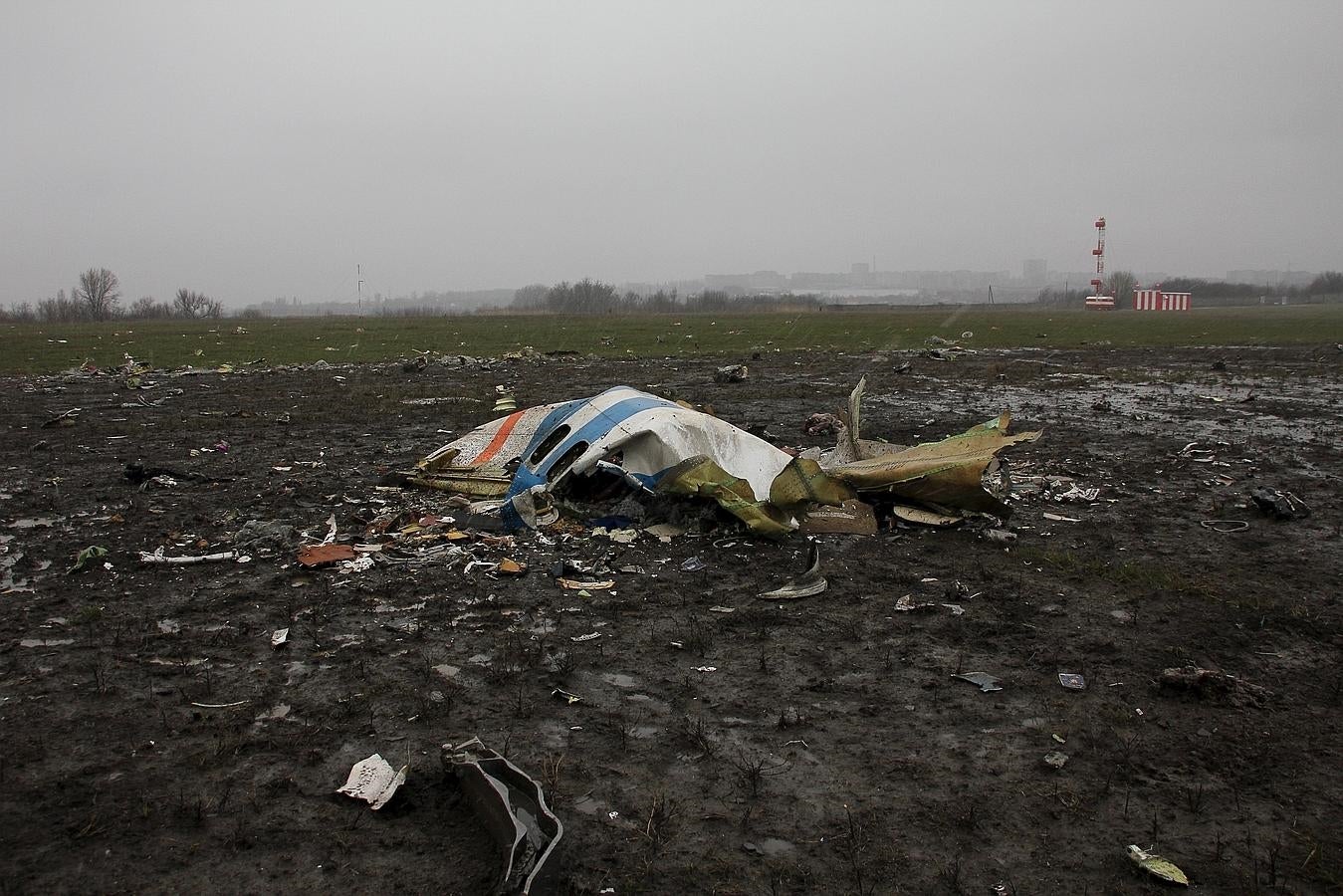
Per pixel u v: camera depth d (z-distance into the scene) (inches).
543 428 475.2
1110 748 211.6
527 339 1860.2
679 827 179.6
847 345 1670.8
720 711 229.0
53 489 477.4
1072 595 312.7
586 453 411.2
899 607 297.1
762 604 303.6
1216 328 2271.2
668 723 222.5
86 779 196.7
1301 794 193.5
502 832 170.1
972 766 203.6
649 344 1708.9
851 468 421.4
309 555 347.6
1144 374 1114.7
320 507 434.9
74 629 280.2
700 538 377.7
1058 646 269.1
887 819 182.9
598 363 1305.4
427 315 4192.9
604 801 188.5
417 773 199.5
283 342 1782.7
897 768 202.4
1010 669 254.1
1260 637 277.3
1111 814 185.6
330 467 536.7
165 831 178.2
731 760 205.5
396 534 384.5
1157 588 318.7
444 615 291.6
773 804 187.9
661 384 1011.9
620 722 222.4
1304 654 265.3
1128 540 383.9
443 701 232.5
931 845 174.9
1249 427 696.4
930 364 1270.9
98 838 175.9
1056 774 200.5
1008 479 476.1
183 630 279.1
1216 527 404.8
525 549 363.9
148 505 439.5
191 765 202.4
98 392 951.6
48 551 362.6
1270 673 252.4
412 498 453.7
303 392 938.1
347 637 273.4
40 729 218.1
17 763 202.7
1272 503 417.7
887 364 1267.2
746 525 373.7
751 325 2469.2
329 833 177.9
